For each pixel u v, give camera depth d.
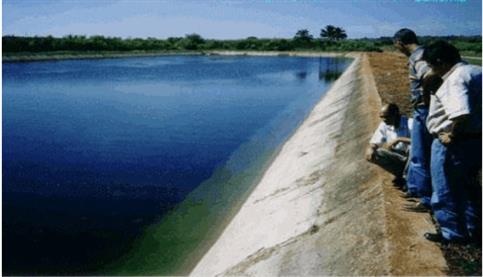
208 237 10.05
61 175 14.51
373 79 23.89
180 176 14.37
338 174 10.16
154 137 20.12
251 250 8.30
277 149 17.86
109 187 13.36
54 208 11.82
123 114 26.66
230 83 43.78
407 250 5.51
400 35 6.27
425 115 6.17
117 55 97.69
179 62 82.62
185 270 8.68
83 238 10.06
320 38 111.31
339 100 22.64
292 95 34.75
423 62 5.91
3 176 14.40
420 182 6.50
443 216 5.36
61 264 9.02
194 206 11.82
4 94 36.09
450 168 5.10
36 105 30.52
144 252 9.41
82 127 22.58
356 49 98.31
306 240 7.44
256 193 12.37
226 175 14.45
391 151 7.20
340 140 13.57
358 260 5.84
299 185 10.88
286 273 6.70
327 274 6.03
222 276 7.78
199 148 18.03
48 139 19.77
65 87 40.50
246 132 21.19
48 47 91.19
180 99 33.09
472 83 4.68
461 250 5.34
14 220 11.06
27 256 9.30
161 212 11.47
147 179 14.05
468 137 4.89
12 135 20.64
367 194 7.74
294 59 93.00
